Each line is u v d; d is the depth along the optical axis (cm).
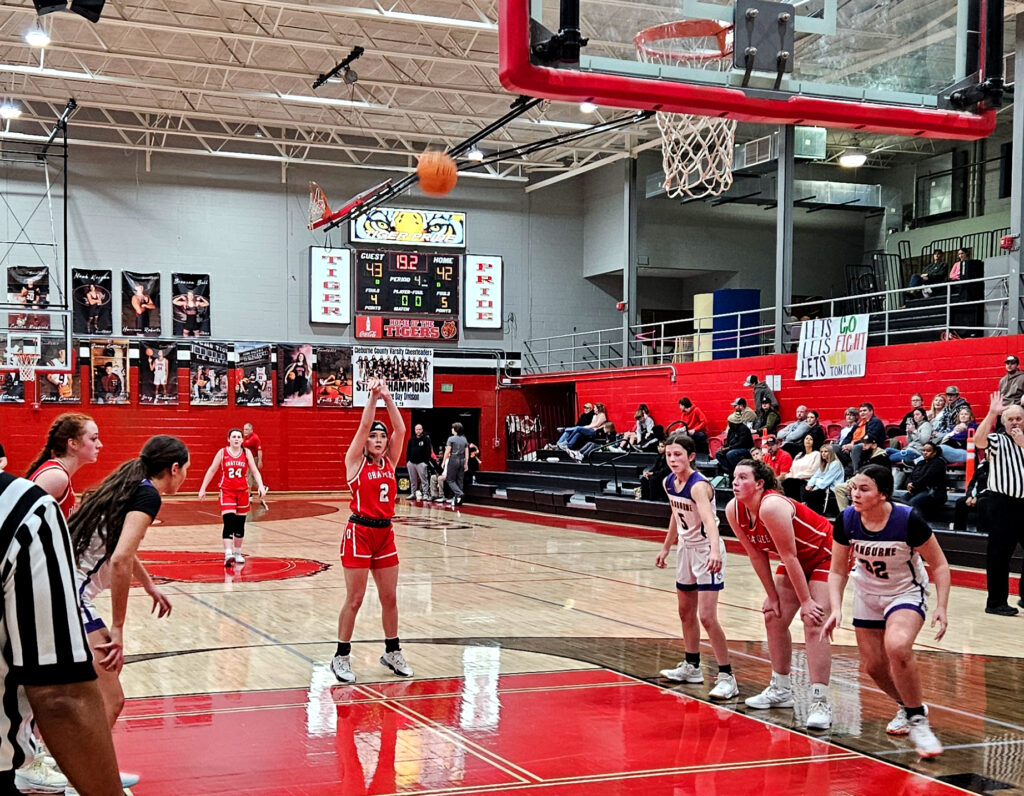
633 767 520
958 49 629
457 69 2423
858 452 1544
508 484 2544
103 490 462
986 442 1015
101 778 211
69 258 2697
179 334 2797
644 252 2938
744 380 2212
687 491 668
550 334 3141
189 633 881
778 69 598
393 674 732
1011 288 1688
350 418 2905
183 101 2658
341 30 2209
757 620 962
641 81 572
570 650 822
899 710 587
